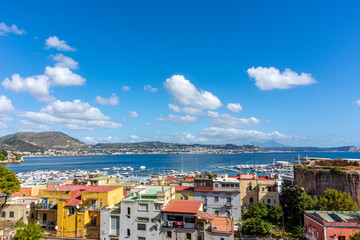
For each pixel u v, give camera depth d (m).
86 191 64.25
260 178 93.44
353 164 87.38
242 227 67.62
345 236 51.47
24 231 57.19
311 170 87.25
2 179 66.00
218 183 73.12
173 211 55.50
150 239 56.12
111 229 59.16
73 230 62.22
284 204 82.88
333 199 69.75
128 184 82.50
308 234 60.34
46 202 66.62
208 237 52.56
